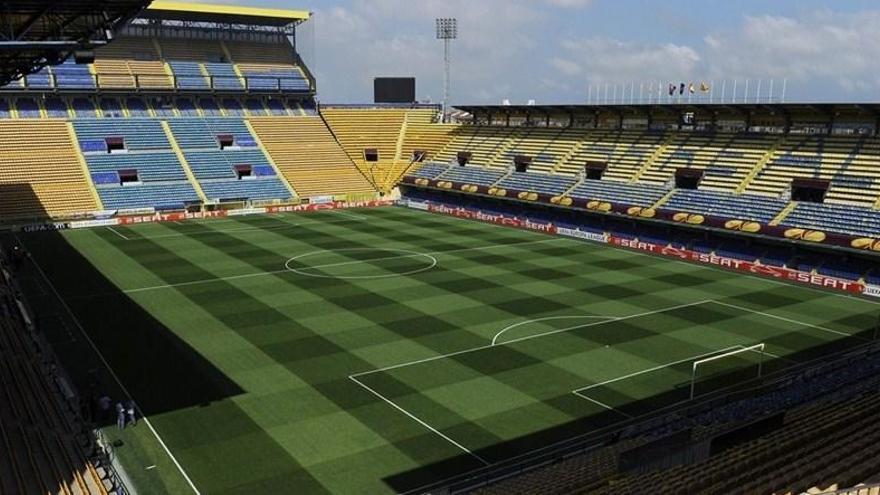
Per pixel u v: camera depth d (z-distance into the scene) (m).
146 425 26.56
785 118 66.56
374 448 25.34
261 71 96.31
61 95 81.38
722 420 26.11
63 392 28.78
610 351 35.09
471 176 84.75
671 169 69.88
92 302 41.47
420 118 103.62
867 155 58.88
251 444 25.38
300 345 34.97
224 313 39.78
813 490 14.79
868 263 51.34
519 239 64.31
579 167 77.75
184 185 78.19
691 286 48.16
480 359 33.66
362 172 91.69
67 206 70.38
